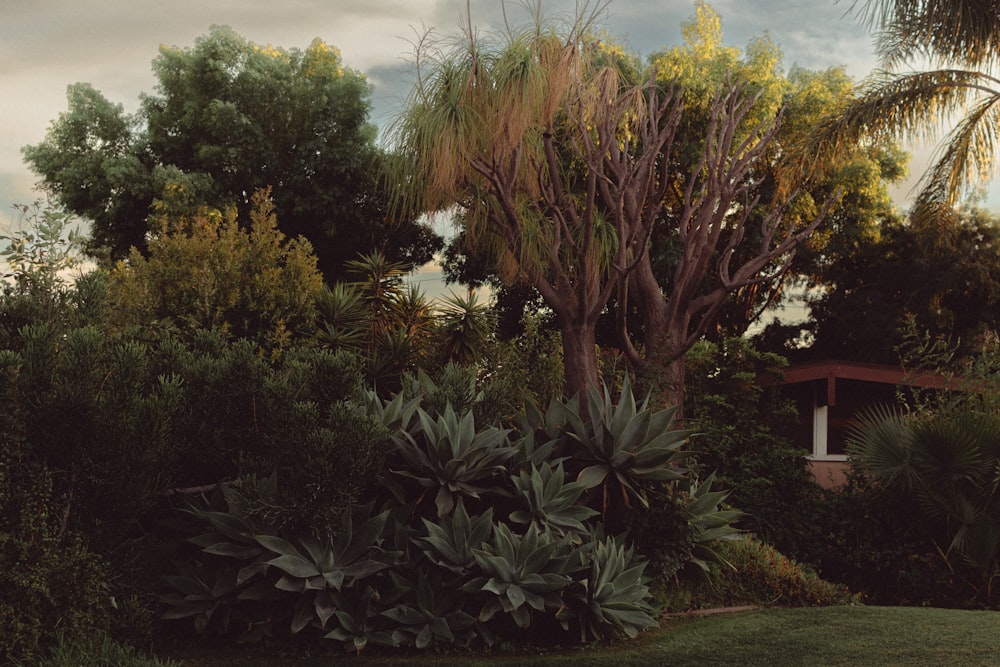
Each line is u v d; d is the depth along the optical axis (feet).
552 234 30.17
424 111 26.66
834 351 76.64
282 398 19.47
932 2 41.24
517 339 34.68
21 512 15.83
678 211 66.03
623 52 40.34
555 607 19.77
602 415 23.31
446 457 20.38
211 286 33.40
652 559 23.62
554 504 21.53
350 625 18.61
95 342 17.42
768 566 27.68
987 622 21.52
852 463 33.53
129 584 18.01
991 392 33.35
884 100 43.70
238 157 66.13
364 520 20.11
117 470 17.03
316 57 73.46
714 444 36.40
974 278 65.92
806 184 50.57
